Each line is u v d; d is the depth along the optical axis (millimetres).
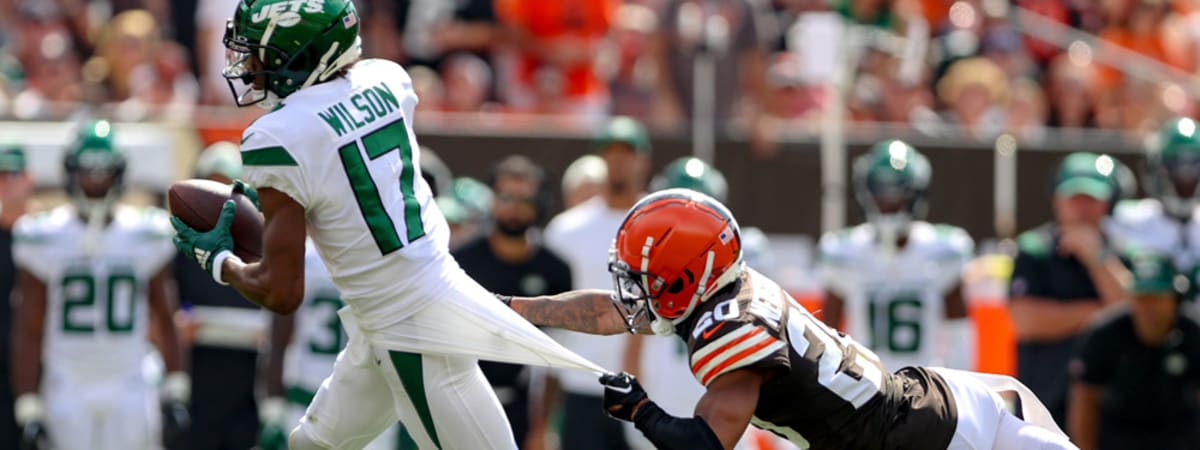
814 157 32500
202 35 34969
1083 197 27516
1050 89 36938
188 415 27547
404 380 15594
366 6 35906
